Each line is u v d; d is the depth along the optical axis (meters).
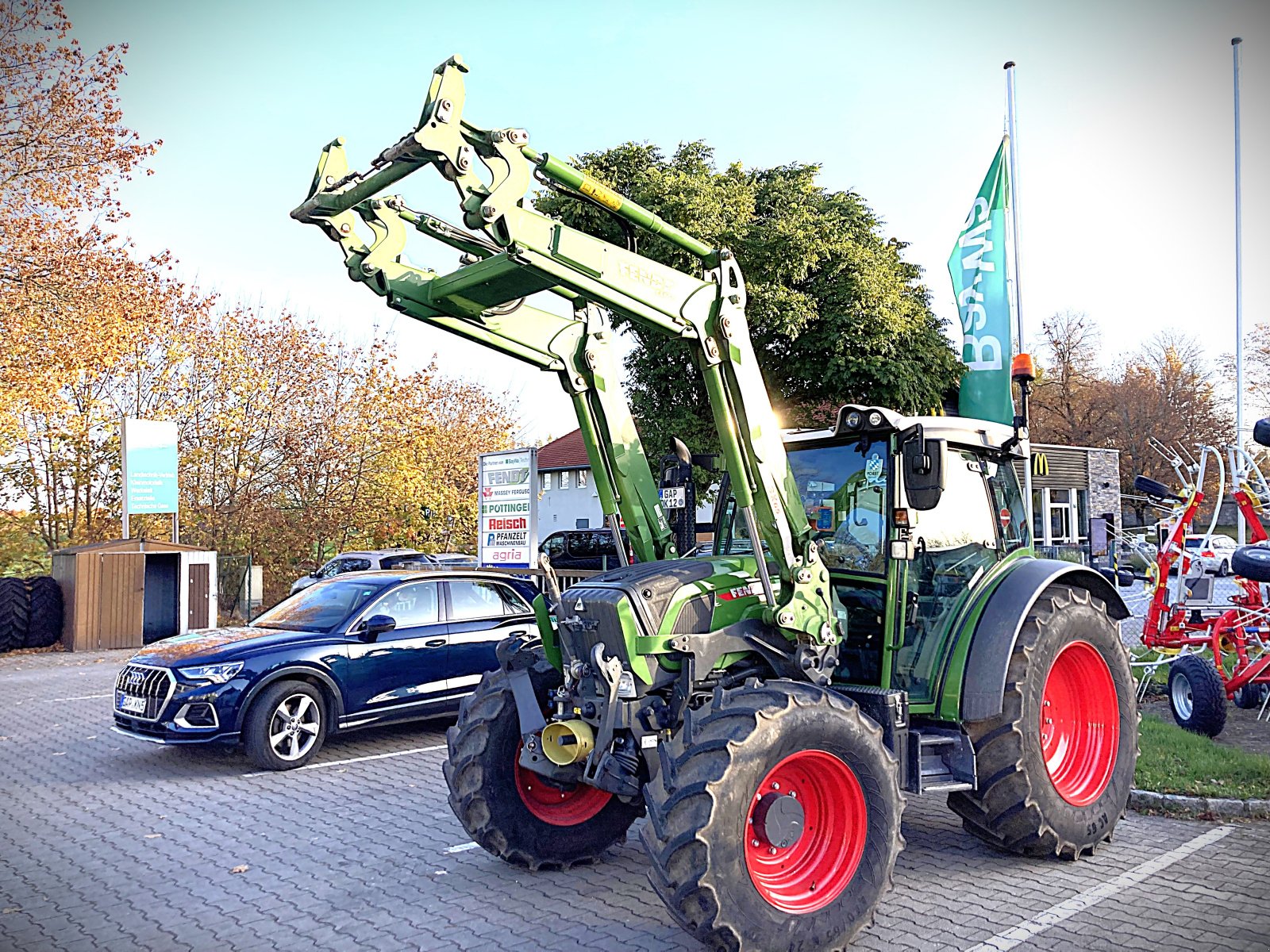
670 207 16.92
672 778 3.88
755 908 3.79
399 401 24.88
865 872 4.14
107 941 4.39
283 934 4.45
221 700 7.64
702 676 4.48
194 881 5.20
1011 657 5.05
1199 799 6.03
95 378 22.34
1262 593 8.99
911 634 5.25
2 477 23.00
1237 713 8.84
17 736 9.43
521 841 5.16
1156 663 9.27
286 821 6.38
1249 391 39.97
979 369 13.38
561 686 5.16
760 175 20.19
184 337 23.70
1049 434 43.50
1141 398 41.66
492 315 4.91
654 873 3.83
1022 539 6.07
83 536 23.91
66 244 18.81
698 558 5.14
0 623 16.25
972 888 4.84
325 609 8.88
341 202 4.25
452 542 26.95
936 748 5.09
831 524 5.48
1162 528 9.95
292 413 24.44
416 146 3.66
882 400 18.69
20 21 17.70
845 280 18.16
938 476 4.58
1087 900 4.64
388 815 6.53
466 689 8.98
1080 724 5.62
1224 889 4.77
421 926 4.52
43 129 18.33
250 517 23.80
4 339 17.94
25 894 5.02
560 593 5.02
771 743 3.91
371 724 8.46
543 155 3.99
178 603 17.33
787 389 19.14
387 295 4.55
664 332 4.49
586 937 4.36
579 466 40.53
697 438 18.38
